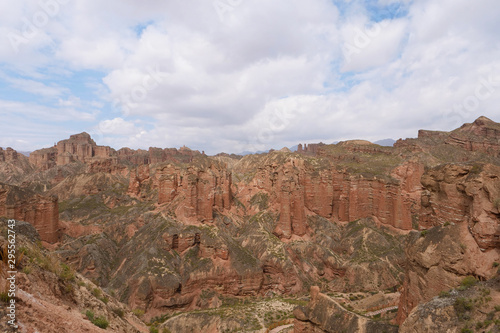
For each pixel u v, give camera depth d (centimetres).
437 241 3791
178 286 9244
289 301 9125
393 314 5403
